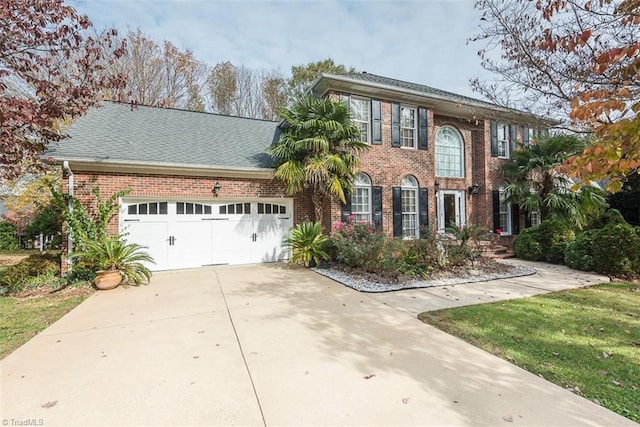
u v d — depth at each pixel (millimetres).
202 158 9391
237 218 9789
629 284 6863
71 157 7594
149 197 8625
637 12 2910
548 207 11477
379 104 10594
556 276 7781
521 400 2545
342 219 9898
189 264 9148
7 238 16188
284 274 8281
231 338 3959
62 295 6281
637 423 2236
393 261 7391
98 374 3082
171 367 3205
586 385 2768
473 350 3531
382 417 2350
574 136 9641
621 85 3402
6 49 5676
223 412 2451
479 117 10391
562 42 3865
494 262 9203
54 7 5711
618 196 14258
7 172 6578
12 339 4051
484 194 12516
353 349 3584
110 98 13609
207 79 22438
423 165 11344
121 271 7043
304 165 9000
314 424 2291
